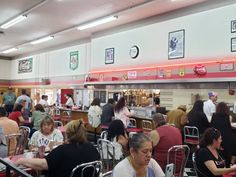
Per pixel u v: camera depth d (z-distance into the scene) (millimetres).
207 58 7742
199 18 7984
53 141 3975
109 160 4055
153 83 9305
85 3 8250
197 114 6055
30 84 17031
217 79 7434
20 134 4566
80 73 13055
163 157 3936
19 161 2691
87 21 10180
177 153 3891
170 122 6504
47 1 8055
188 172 5562
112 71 10898
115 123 4242
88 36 12625
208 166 2959
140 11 8844
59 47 14609
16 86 18594
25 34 12586
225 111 5359
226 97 7352
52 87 14984
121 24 10516
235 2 7137
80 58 13102
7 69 19250
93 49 11930
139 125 7746
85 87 12414
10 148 4414
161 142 3971
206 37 7789
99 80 11539
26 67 17516
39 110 6934
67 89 13328
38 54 16359
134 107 9094
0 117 4758
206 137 3090
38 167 2666
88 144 2869
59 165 2678
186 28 8328
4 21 10430
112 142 4113
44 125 4234
